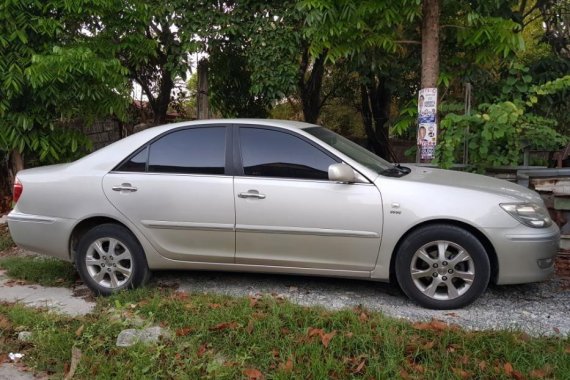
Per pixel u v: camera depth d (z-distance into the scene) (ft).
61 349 13.11
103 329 13.80
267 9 27.94
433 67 23.17
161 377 11.81
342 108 42.83
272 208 15.78
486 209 14.80
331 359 11.76
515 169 22.49
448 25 23.90
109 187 16.83
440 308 15.25
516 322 14.35
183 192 16.38
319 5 21.95
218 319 13.94
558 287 17.12
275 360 12.15
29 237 17.52
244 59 31.17
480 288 14.94
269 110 36.58
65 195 17.10
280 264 16.17
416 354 12.03
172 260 16.84
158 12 27.66
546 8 32.27
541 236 14.87
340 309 14.98
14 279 19.36
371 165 16.42
